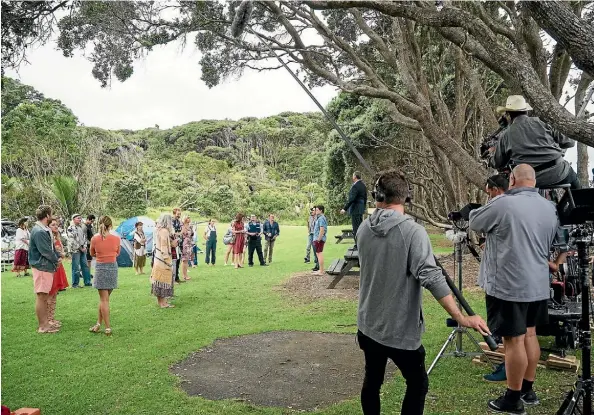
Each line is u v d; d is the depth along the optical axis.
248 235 16.42
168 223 9.42
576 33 3.15
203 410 4.39
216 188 56.44
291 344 6.64
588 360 3.54
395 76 14.23
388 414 4.15
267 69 10.60
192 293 11.06
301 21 9.94
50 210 7.72
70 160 27.34
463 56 9.34
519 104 4.57
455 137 11.87
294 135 102.12
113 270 7.32
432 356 5.66
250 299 10.24
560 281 5.48
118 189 43.97
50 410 4.47
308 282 12.16
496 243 4.00
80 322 8.25
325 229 13.48
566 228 4.34
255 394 4.80
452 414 4.05
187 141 108.69
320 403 4.53
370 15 12.34
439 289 2.96
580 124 3.53
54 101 37.47
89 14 9.05
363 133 19.89
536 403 4.22
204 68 10.72
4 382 5.24
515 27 6.82
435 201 16.20
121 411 4.41
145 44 9.49
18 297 10.95
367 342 3.26
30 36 7.88
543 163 4.42
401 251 3.09
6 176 26.38
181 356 6.14
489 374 4.85
